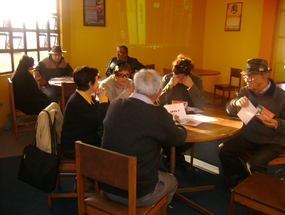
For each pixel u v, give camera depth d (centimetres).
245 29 533
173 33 591
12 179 254
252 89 212
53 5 473
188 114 240
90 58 525
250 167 210
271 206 145
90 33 514
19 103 345
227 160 234
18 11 399
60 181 254
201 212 210
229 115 242
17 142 341
